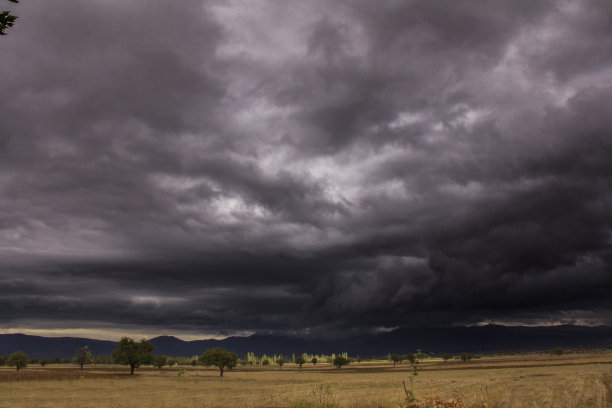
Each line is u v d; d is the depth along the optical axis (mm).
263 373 149000
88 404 43688
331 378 104562
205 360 128500
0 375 103250
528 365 141875
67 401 47562
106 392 61469
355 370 173625
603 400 35062
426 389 50844
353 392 43656
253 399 39094
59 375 108875
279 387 66312
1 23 8711
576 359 177875
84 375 112375
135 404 42406
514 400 34938
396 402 23578
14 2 8672
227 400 41031
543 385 51969
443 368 152875
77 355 160750
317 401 27188
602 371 82875
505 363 173750
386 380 82562
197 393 56688
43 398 52062
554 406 31031
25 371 138250
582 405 31781
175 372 146625
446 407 18406
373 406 24266
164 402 42344
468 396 35062
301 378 106812
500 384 56156
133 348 119000
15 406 42844
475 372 106500
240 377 114562
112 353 117500
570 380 60000
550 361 170125
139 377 108625
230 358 129125
